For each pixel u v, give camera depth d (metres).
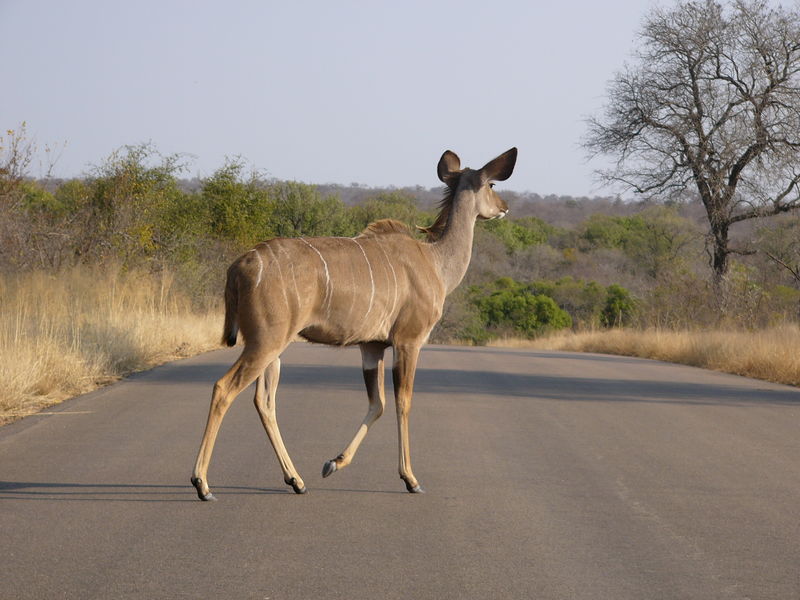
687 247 104.00
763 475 14.32
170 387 21.95
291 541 10.39
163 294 35.69
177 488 12.59
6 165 34.06
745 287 52.84
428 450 15.57
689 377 30.30
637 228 131.00
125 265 37.94
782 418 20.31
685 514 11.92
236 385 11.99
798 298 51.78
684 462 15.18
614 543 10.61
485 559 9.94
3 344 21.03
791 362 29.78
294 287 12.19
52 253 34.88
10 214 34.28
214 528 10.80
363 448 15.60
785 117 60.31
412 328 13.27
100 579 9.02
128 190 45.78
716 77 62.00
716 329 49.06
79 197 45.47
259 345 12.04
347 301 12.63
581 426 18.48
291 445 15.69
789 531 11.23
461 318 82.75
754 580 9.45
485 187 14.95
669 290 55.19
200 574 9.23
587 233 133.50
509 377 27.66
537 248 121.75
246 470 13.73
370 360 13.45
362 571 9.45
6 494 12.02
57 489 12.34
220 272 48.81
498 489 13.01
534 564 9.81
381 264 13.05
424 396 22.17
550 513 11.82
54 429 16.47
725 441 17.23
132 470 13.50
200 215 58.22
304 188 77.00
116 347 25.59
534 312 85.25
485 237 119.75
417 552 10.12
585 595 8.95
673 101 61.97
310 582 9.10
